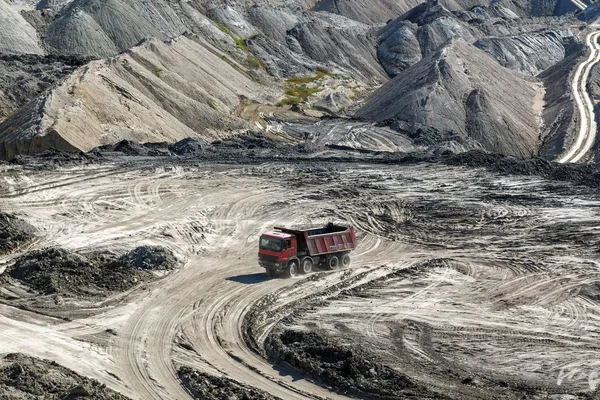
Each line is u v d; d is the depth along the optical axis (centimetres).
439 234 4016
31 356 2206
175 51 8288
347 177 5234
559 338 2559
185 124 6762
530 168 5600
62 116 5591
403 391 2058
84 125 5641
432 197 4772
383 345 2423
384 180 5197
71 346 2317
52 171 4716
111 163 5088
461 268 3375
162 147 5809
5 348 2266
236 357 2294
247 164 5459
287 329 2503
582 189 5034
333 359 2242
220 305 2761
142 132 6006
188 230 3838
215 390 2048
